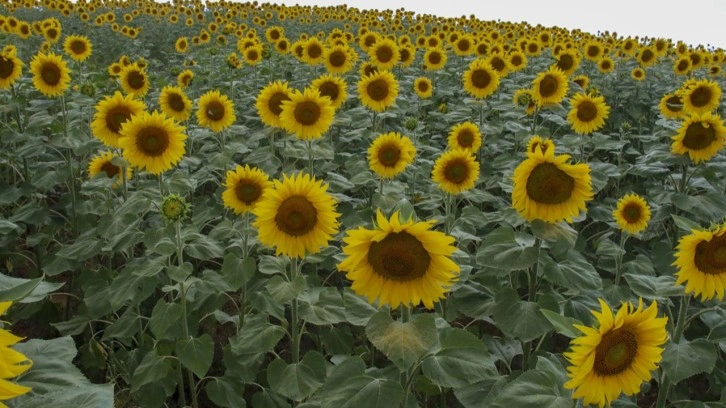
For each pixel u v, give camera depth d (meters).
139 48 20.05
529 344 4.16
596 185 6.10
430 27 28.89
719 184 7.25
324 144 6.48
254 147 8.30
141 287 4.27
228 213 6.46
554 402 2.49
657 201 6.02
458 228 5.14
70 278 6.37
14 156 6.91
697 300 5.53
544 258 4.02
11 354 1.27
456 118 9.39
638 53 15.45
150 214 6.16
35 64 6.49
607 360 2.33
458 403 4.81
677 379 3.22
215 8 32.28
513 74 13.56
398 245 2.59
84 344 5.02
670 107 8.02
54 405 1.82
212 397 4.06
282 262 3.96
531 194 3.45
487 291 4.16
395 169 5.88
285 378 3.71
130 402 4.53
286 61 14.31
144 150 4.88
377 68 11.09
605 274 6.75
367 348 5.04
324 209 3.48
